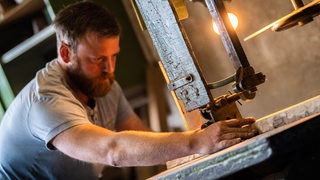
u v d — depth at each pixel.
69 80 2.26
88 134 1.79
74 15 2.19
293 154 1.23
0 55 3.66
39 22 3.51
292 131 1.12
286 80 2.31
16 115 2.13
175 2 1.58
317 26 2.15
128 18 3.47
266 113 2.26
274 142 1.09
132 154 1.61
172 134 1.56
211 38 2.34
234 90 1.42
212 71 2.40
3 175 2.27
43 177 2.22
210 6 1.46
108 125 2.47
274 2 2.15
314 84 2.27
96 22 2.14
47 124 1.92
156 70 3.40
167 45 1.50
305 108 1.51
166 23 1.48
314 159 1.22
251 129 1.46
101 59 2.20
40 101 2.01
